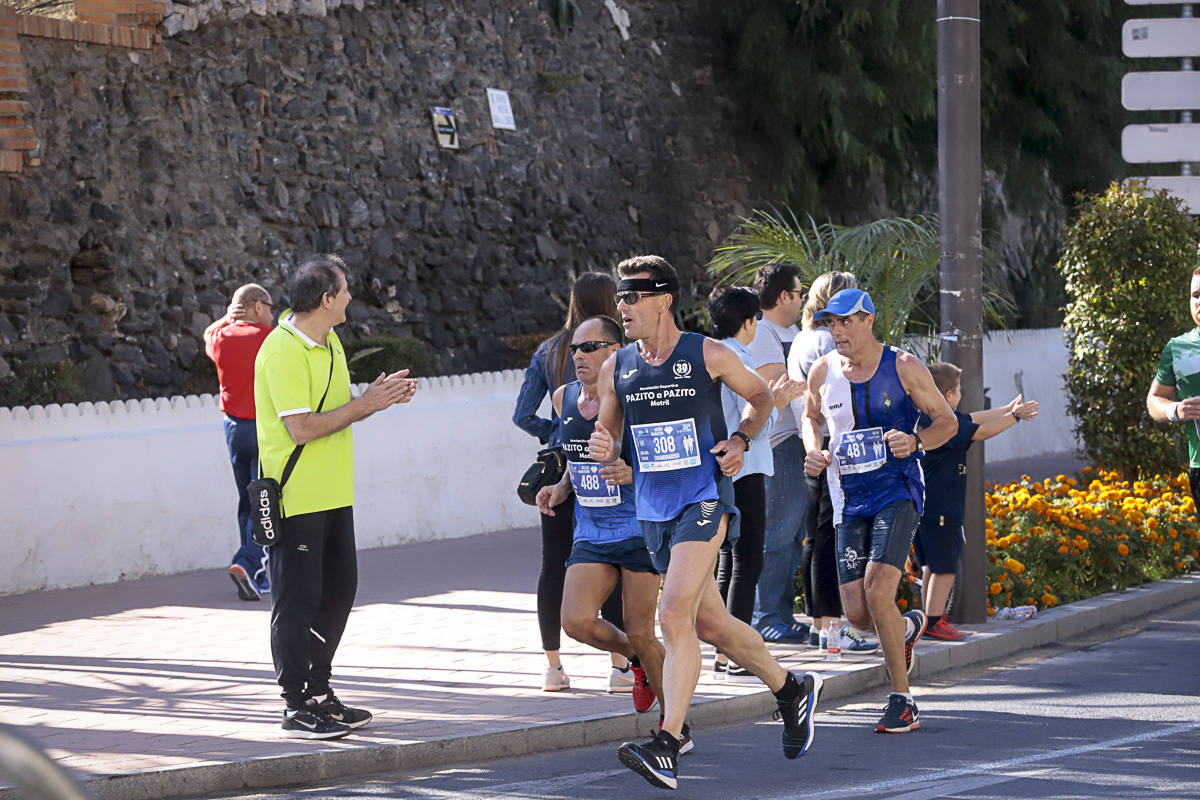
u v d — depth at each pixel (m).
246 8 35.91
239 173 35.94
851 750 15.77
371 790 14.41
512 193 43.38
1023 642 21.69
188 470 28.69
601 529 15.41
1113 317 32.41
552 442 17.59
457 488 33.78
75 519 26.66
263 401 15.72
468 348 41.84
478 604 24.34
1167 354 21.30
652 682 15.52
